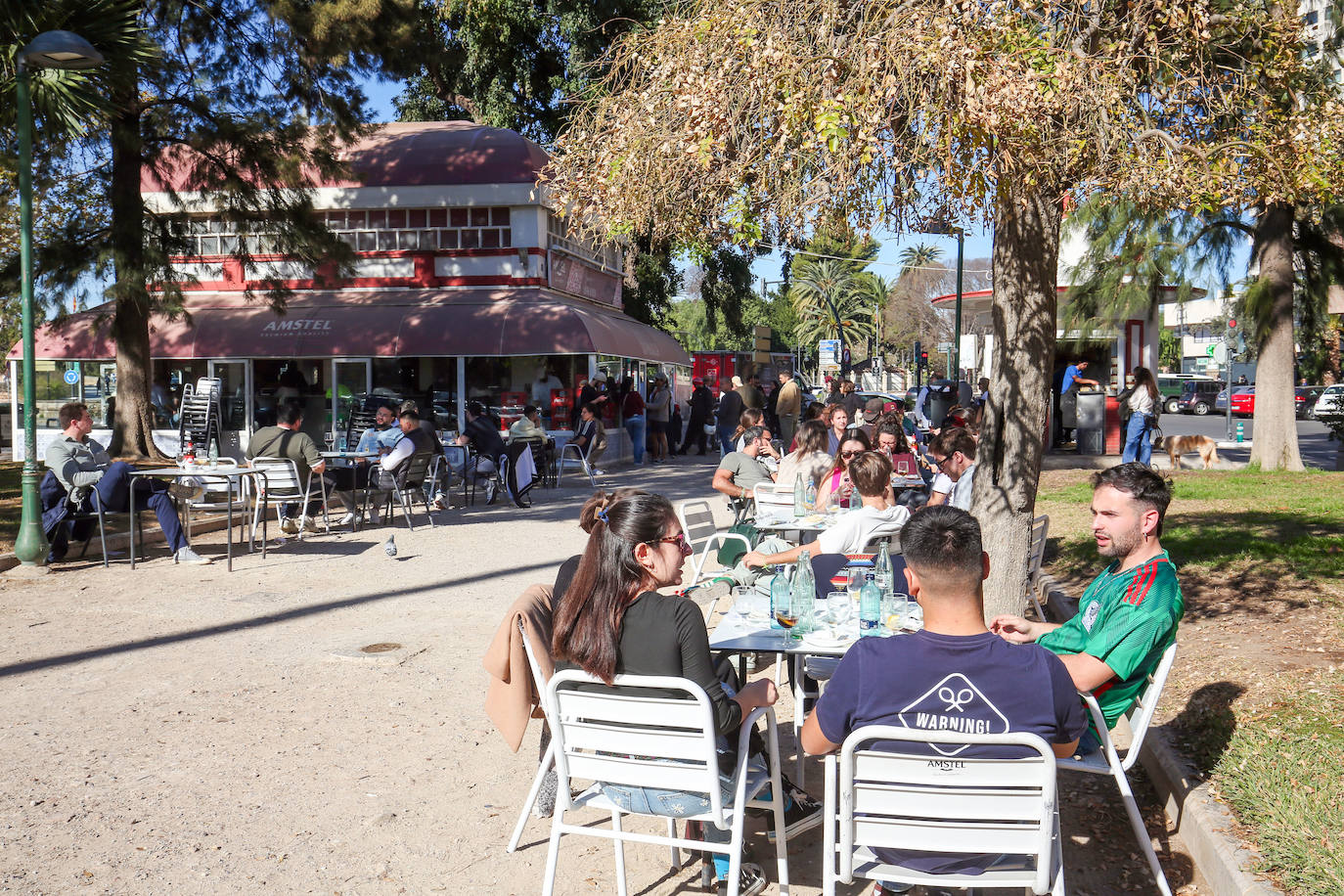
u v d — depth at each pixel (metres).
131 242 17.28
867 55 5.53
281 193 19.58
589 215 6.88
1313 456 26.31
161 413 25.81
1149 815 4.50
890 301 79.12
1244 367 54.88
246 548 11.91
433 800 4.75
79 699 6.25
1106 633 3.76
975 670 2.94
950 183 5.41
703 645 3.43
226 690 6.45
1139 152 6.03
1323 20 11.37
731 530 8.50
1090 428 20.97
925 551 2.97
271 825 4.46
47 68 11.18
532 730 5.73
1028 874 3.03
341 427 25.12
